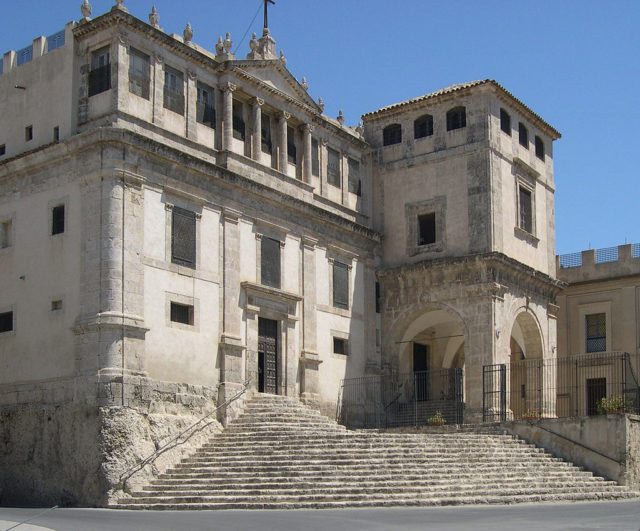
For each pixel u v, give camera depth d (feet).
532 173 166.91
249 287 130.52
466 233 153.17
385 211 162.50
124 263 112.68
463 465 107.76
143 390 111.65
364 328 155.12
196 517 79.87
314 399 140.46
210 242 126.31
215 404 122.62
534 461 119.65
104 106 118.21
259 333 133.28
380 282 160.25
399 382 156.97
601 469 122.83
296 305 140.26
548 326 167.12
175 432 113.91
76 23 122.01
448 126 158.81
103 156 114.32
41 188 120.88
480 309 149.48
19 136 127.03
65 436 110.73
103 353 109.70
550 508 88.53
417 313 156.46
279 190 139.44
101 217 113.19
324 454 105.60
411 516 78.28
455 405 149.07
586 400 185.57
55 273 116.78
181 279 120.67
